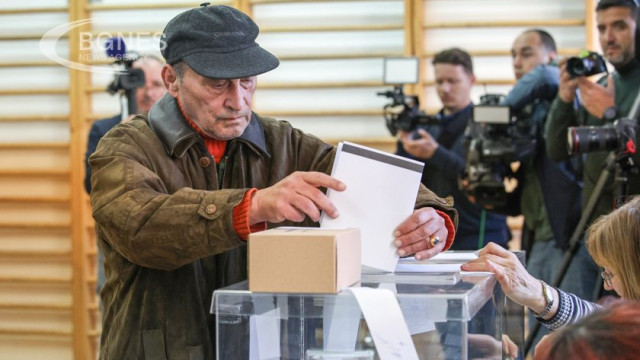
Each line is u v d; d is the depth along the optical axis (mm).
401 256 1549
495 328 1518
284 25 4660
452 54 3859
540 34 3805
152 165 1742
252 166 1815
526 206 3510
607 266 1754
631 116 2951
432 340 1280
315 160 1856
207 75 1662
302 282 1302
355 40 4605
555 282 2994
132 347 1709
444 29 4512
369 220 1534
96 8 4734
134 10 4711
